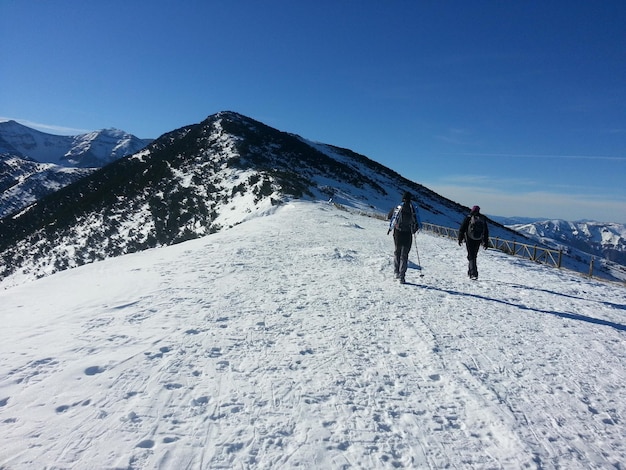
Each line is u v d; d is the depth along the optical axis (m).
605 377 5.25
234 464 3.09
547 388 4.82
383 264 11.86
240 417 3.71
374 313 7.18
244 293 7.97
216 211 39.34
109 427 3.41
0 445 3.10
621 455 3.67
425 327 6.59
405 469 3.22
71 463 2.96
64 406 3.69
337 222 24.27
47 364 4.51
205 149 61.69
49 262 45.78
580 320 7.76
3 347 5.01
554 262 16.58
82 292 8.12
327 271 10.61
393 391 4.45
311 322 6.47
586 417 4.26
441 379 4.83
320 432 3.58
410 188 85.06
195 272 9.69
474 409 4.20
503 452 3.54
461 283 10.43
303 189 39.88
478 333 6.53
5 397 3.79
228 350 5.17
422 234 26.22
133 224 46.75
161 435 3.36
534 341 6.39
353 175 67.88
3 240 61.38
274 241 15.45
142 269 10.16
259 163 53.69
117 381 4.18
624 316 8.30
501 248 21.56
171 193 49.97
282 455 3.24
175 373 4.43
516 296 9.42
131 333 5.55
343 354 5.31
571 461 3.52
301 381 4.48
